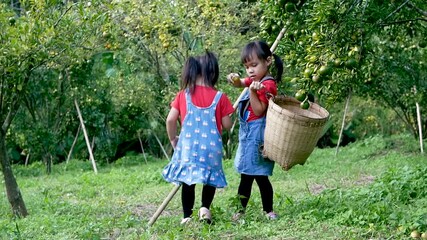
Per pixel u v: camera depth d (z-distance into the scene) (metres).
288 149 5.41
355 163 12.63
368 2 4.79
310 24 4.79
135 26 11.90
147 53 12.97
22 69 6.91
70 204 8.16
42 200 8.98
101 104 16.09
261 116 5.77
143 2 11.70
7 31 6.62
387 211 5.65
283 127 5.34
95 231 5.72
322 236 5.10
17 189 7.72
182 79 5.73
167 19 11.66
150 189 10.06
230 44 12.27
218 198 8.03
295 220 5.66
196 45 12.59
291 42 5.53
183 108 5.68
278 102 5.80
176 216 6.53
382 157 13.58
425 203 6.04
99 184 11.27
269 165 5.81
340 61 4.50
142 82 13.97
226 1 11.91
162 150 17.69
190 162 5.55
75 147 17.66
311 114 5.74
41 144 14.90
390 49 10.91
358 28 4.67
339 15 4.61
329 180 9.84
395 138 16.11
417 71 12.29
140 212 7.58
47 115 15.30
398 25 6.43
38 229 6.14
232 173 11.61
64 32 6.88
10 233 6.00
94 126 16.27
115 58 14.38
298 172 11.25
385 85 13.49
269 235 5.21
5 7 7.75
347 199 6.40
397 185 6.80
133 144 18.78
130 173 12.77
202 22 11.90
